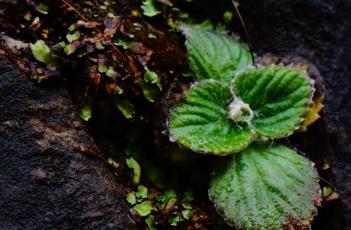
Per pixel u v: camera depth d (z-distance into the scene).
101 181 0.28
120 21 0.29
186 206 0.29
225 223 0.29
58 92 0.28
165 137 0.29
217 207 0.28
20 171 0.27
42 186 0.27
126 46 0.29
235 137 0.29
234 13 0.32
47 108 0.28
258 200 0.28
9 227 0.26
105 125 0.29
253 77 0.30
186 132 0.29
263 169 0.29
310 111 0.30
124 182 0.29
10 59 0.28
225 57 0.30
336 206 0.30
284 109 0.30
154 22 0.31
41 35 0.29
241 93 0.30
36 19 0.29
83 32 0.29
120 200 0.28
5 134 0.27
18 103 0.27
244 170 0.29
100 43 0.29
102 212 0.27
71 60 0.29
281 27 0.32
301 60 0.32
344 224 0.30
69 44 0.29
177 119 0.29
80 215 0.27
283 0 0.32
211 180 0.29
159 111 0.29
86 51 0.29
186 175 0.30
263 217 0.28
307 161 0.29
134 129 0.30
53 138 0.27
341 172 0.30
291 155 0.29
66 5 0.29
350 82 0.31
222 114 0.29
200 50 0.30
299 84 0.30
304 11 0.32
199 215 0.29
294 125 0.29
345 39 0.32
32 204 0.27
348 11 0.32
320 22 0.32
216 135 0.29
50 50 0.28
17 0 0.29
